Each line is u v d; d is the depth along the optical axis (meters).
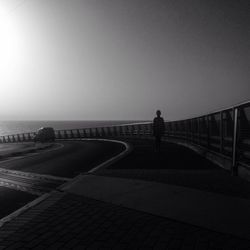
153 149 17.69
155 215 5.13
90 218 5.18
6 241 4.44
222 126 10.45
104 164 11.57
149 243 4.05
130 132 39.59
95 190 7.05
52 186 8.52
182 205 5.53
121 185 7.37
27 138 57.75
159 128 15.52
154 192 6.53
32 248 4.14
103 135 48.38
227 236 4.14
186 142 19.66
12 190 8.36
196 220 4.76
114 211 5.48
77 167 11.96
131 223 4.82
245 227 4.39
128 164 11.28
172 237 4.20
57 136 63.59
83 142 34.44
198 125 15.95
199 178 7.80
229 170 8.93
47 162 14.32
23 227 4.96
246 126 8.00
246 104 7.47
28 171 11.67
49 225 4.97
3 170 12.46
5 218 5.56
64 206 5.98
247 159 7.87
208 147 13.22
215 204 5.48
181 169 9.70
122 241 4.18
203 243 3.95
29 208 6.05
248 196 5.98
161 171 9.07
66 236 4.48
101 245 4.10
